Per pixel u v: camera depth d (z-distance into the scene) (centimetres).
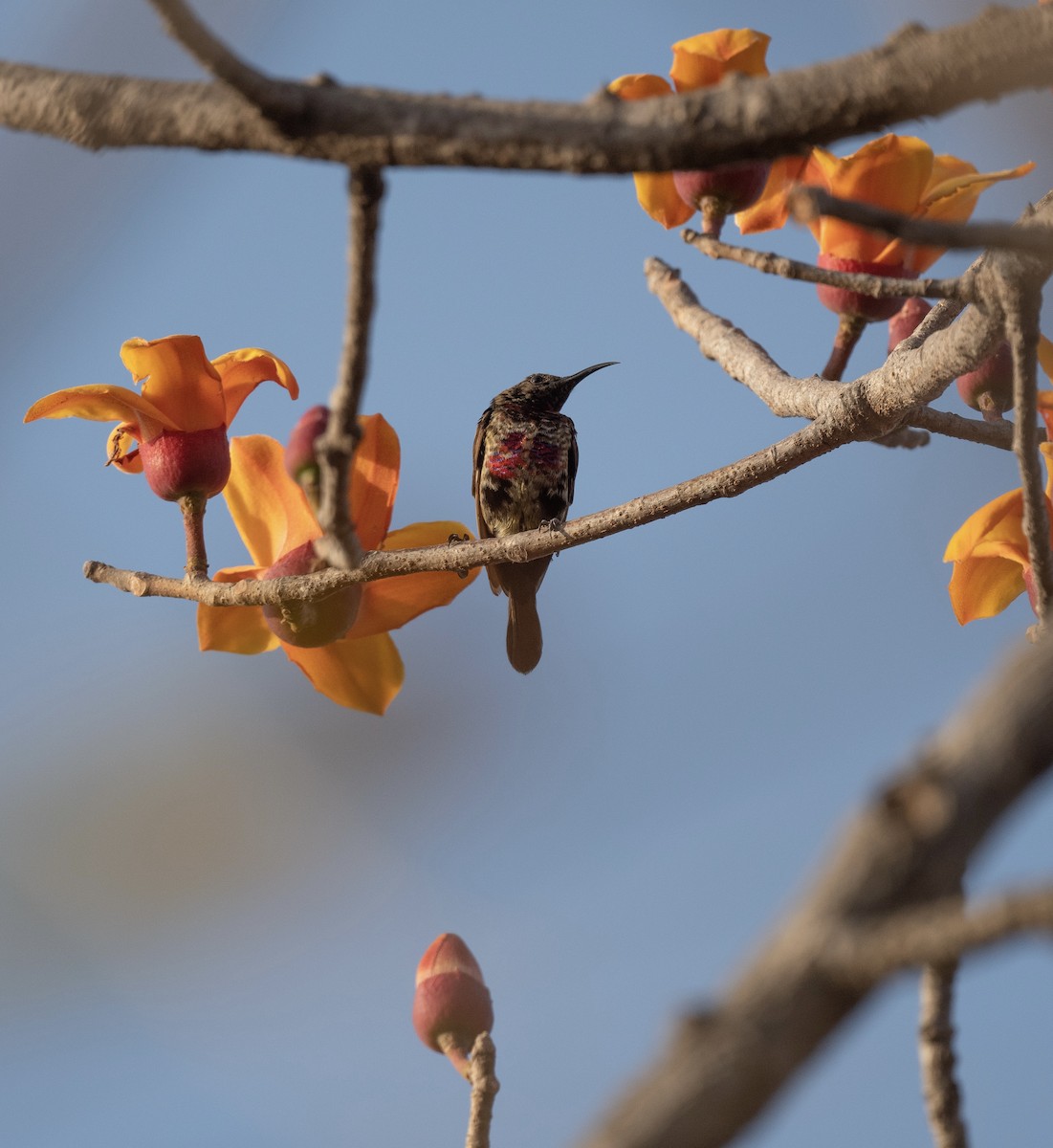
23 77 243
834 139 224
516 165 232
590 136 229
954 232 222
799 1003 137
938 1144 244
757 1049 135
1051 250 222
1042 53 212
